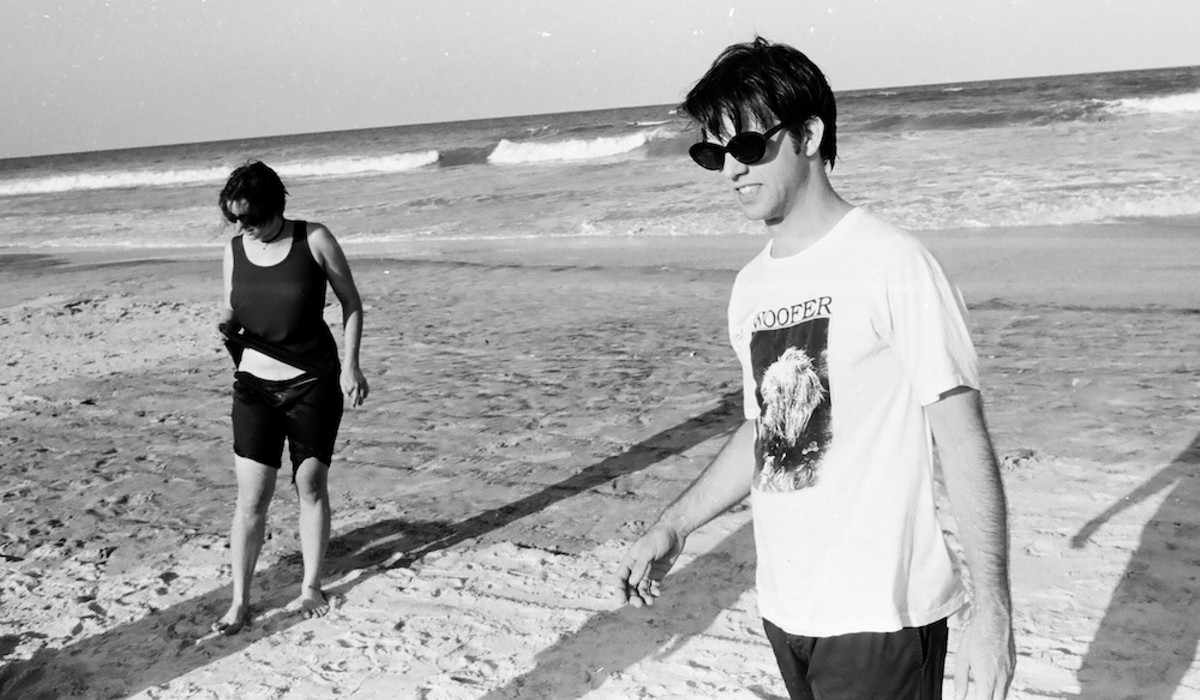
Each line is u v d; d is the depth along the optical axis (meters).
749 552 4.36
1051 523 4.37
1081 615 3.58
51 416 7.48
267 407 4.02
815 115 1.88
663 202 19.78
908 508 1.85
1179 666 3.21
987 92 45.78
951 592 1.88
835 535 1.87
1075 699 3.07
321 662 3.72
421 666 3.64
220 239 22.14
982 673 1.64
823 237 1.92
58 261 20.05
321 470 4.10
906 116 30.50
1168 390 6.12
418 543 4.78
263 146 79.81
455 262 15.16
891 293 1.80
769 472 1.96
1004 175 18.00
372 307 11.55
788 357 1.92
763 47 1.92
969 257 11.80
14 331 11.09
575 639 3.73
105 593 4.44
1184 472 4.79
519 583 4.26
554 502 5.16
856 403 1.86
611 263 13.71
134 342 10.12
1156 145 20.33
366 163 40.44
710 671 3.42
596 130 41.94
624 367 7.83
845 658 1.86
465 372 8.05
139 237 24.27
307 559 4.18
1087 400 6.06
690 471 5.44
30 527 5.25
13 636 4.09
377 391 7.64
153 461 6.26
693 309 10.05
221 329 4.05
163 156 83.19
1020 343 7.63
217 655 3.84
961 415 1.75
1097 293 9.29
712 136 1.95
